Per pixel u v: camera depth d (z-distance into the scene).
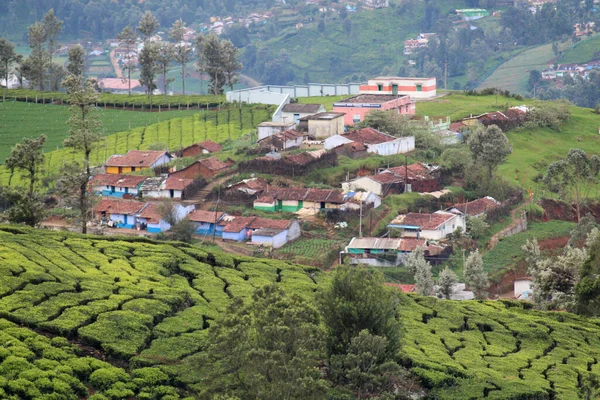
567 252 119.81
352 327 82.19
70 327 82.00
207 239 138.88
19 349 75.38
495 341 97.25
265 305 73.50
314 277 109.62
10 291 88.31
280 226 137.75
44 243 106.50
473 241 142.75
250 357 68.50
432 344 92.62
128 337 82.75
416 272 122.19
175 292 94.25
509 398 81.69
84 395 72.94
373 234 140.00
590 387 84.19
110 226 144.25
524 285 129.12
